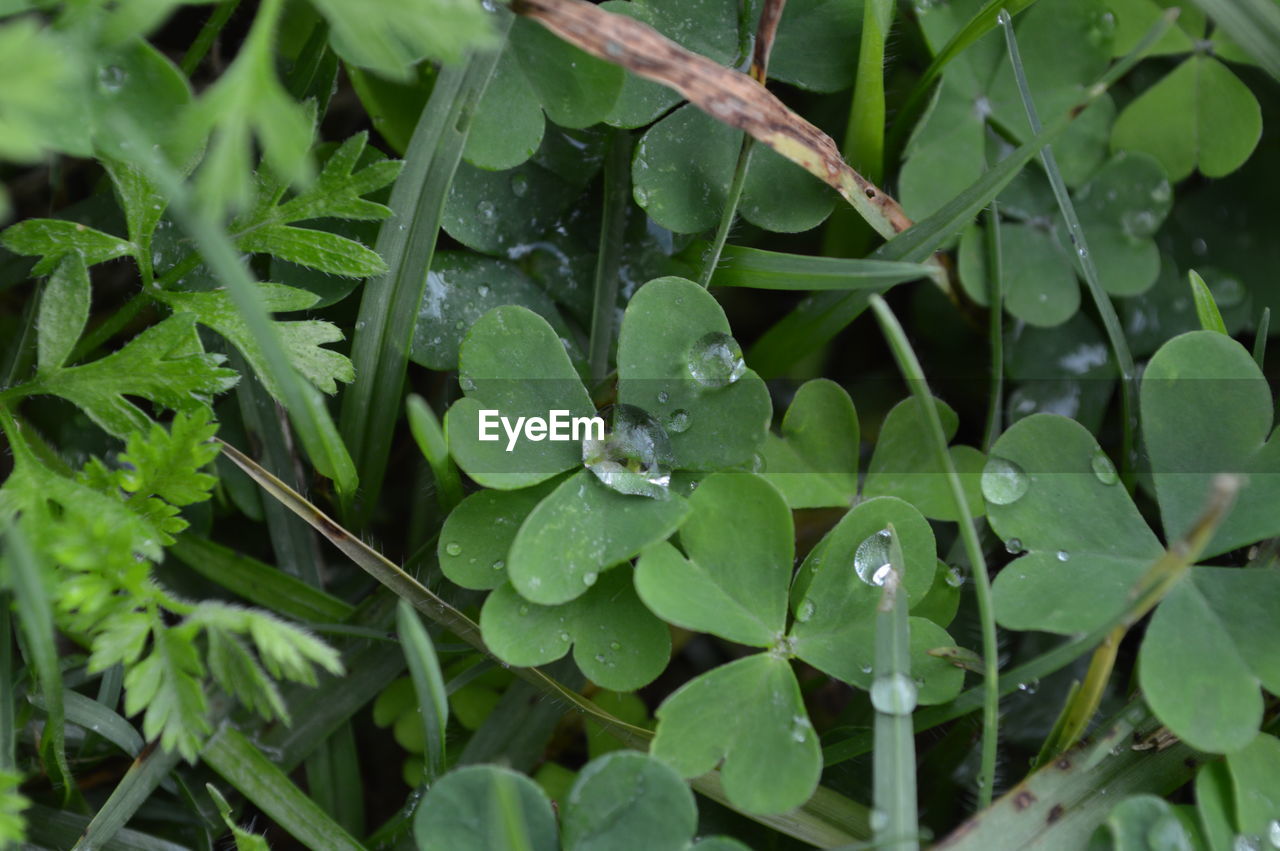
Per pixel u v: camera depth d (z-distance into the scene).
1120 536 0.34
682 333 0.34
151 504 0.34
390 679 0.35
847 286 0.35
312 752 0.35
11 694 0.34
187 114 0.32
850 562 0.34
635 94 0.35
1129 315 0.37
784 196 0.35
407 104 0.36
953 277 0.37
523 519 0.34
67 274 0.34
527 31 0.35
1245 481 0.34
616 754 0.33
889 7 0.35
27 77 0.32
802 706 0.33
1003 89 0.37
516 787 0.33
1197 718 0.33
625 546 0.34
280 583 0.36
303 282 0.35
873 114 0.36
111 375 0.34
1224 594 0.34
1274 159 0.37
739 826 0.35
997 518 0.34
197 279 0.35
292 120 0.33
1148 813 0.33
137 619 0.33
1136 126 0.37
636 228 0.36
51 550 0.33
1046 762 0.34
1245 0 0.36
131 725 0.35
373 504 0.36
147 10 0.33
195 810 0.35
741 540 0.34
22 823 0.33
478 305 0.36
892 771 0.33
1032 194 0.37
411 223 0.35
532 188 0.36
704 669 0.37
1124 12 0.37
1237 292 0.37
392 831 0.35
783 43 0.36
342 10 0.33
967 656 0.34
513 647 0.34
